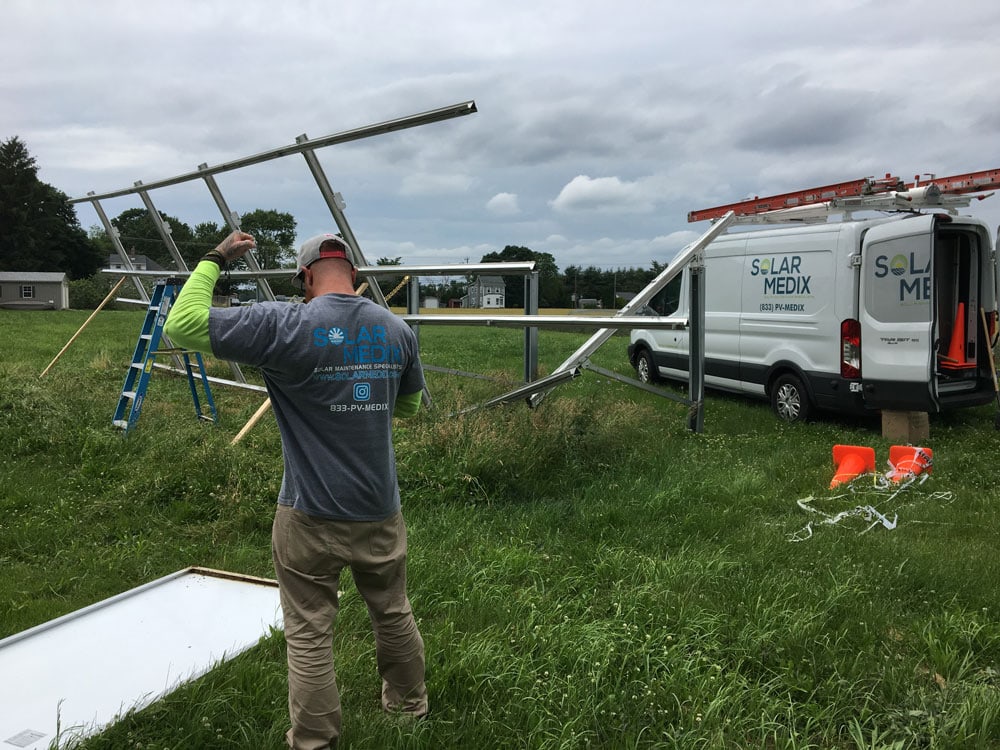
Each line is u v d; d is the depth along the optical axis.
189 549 4.64
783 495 5.94
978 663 3.29
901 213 8.64
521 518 5.20
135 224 92.75
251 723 2.72
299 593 2.48
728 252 10.09
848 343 8.27
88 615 3.59
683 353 11.27
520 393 7.16
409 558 4.22
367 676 3.09
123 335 22.34
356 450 2.46
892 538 4.82
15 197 74.00
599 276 46.53
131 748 2.58
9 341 18.86
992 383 8.60
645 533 4.86
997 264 8.56
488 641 3.31
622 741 2.71
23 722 2.69
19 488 5.65
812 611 3.62
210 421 8.13
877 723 2.78
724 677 3.07
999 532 5.02
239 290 10.23
